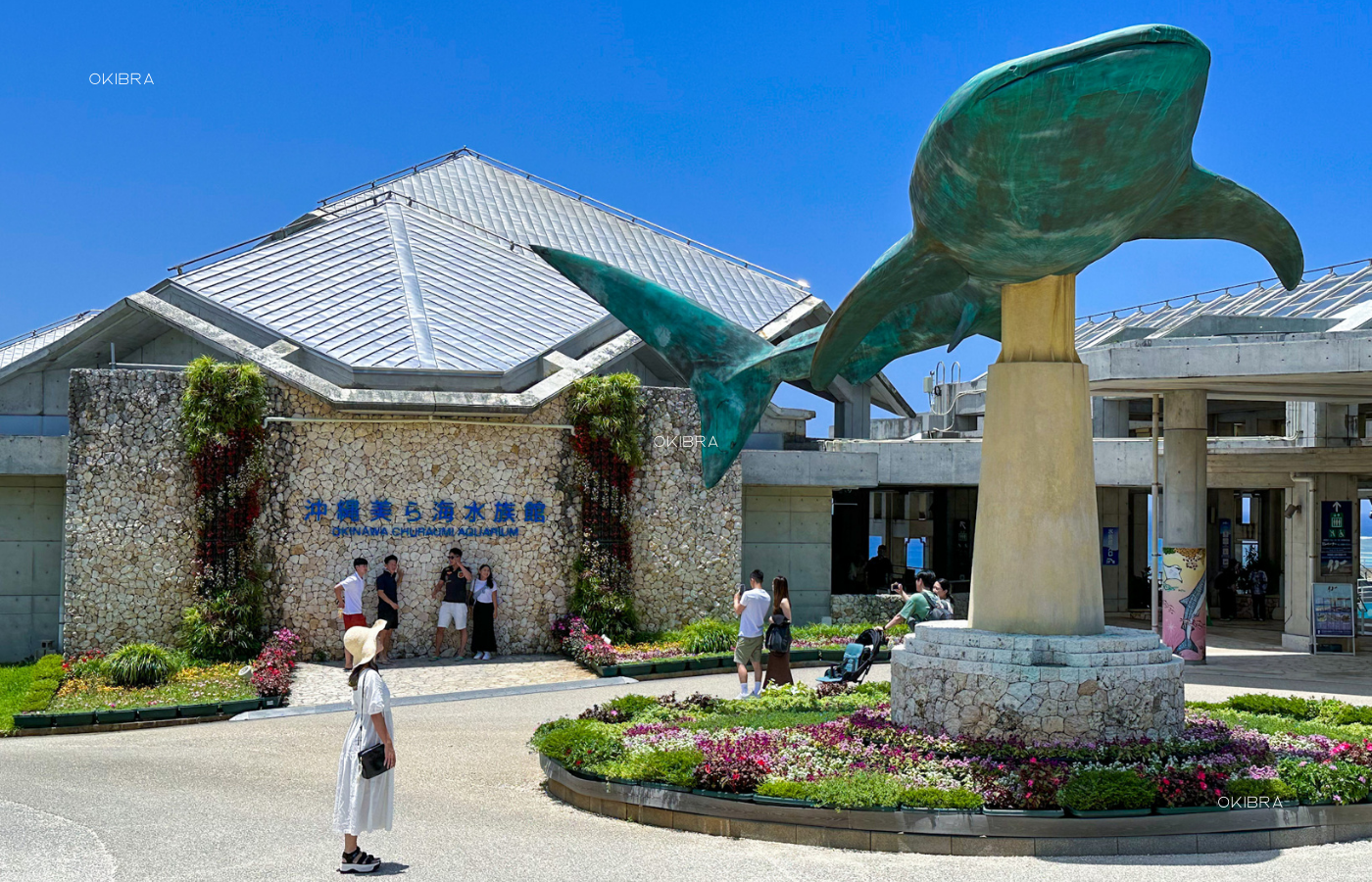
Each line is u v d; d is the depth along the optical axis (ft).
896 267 39.70
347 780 30.22
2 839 33.76
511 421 80.38
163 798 39.86
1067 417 41.63
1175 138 31.37
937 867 31.45
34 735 55.83
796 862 31.99
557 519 81.46
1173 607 75.97
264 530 76.69
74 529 74.90
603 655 72.23
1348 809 34.96
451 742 51.06
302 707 62.28
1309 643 83.66
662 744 42.16
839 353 44.32
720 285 116.47
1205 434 75.82
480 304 94.63
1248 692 63.21
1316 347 62.08
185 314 82.94
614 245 122.72
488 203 127.44
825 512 95.96
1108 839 33.19
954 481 94.27
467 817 37.58
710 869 31.17
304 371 78.18
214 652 73.51
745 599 58.80
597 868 31.22
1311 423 90.79
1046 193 32.30
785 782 35.65
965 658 40.27
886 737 40.06
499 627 79.97
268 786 42.16
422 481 79.10
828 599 95.96
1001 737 38.81
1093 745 37.60
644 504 84.12
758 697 55.52
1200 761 36.68
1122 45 29.04
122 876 30.04
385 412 77.61
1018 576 41.52
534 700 63.52
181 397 76.38
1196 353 65.67
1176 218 39.19
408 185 127.54
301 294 91.04
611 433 81.20
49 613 82.64
